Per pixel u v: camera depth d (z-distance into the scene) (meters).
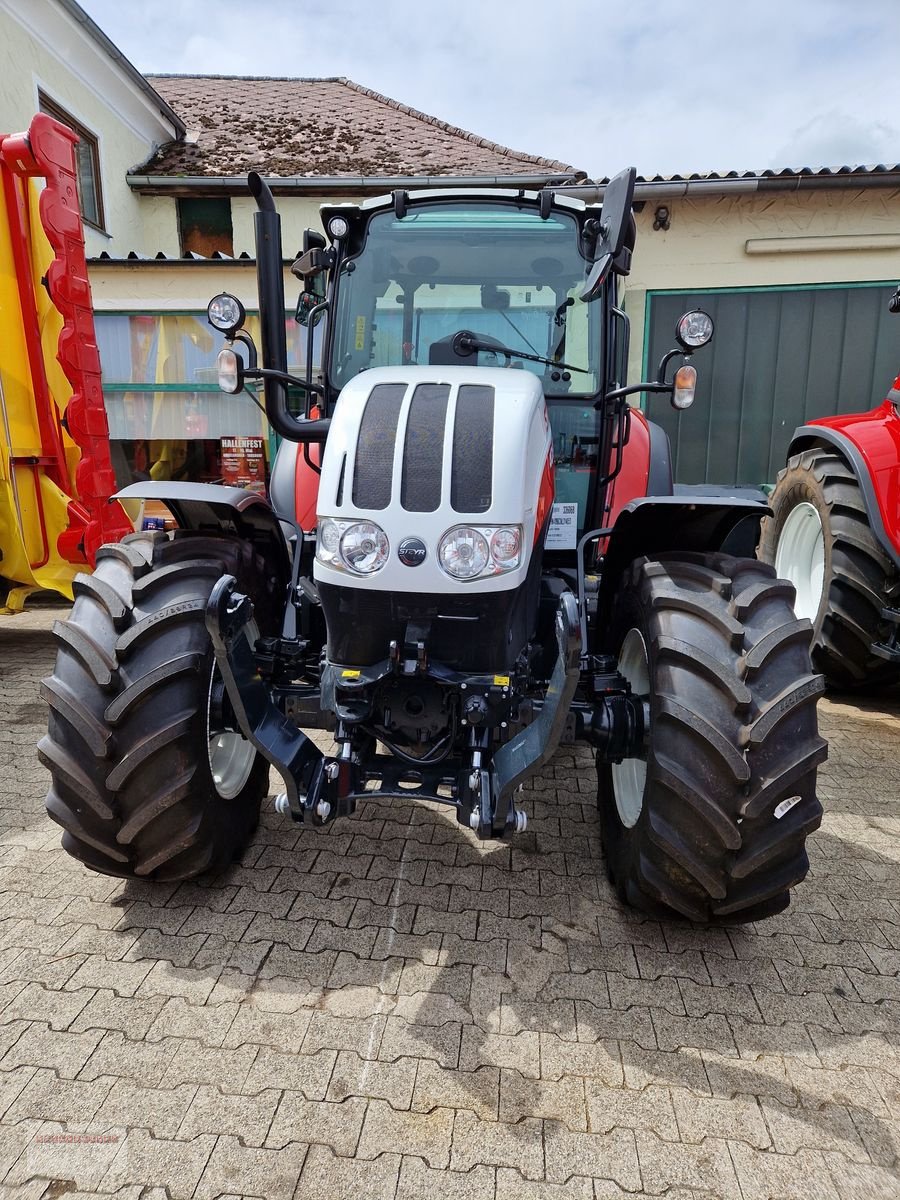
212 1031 1.92
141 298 7.59
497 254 2.99
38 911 2.37
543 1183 1.57
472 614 2.02
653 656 2.18
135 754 2.09
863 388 8.56
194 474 8.02
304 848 2.73
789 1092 1.80
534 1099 1.76
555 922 2.37
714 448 8.77
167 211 10.16
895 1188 1.58
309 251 3.00
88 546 4.62
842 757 3.66
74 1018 1.96
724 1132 1.70
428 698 2.15
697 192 7.82
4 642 5.21
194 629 2.22
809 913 2.46
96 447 4.66
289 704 2.48
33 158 4.18
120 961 2.16
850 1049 1.93
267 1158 1.61
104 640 2.17
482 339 2.96
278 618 2.78
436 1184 1.56
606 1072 1.84
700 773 2.00
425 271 3.02
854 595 3.96
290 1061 1.84
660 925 2.37
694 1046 1.92
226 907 2.39
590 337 2.94
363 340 3.06
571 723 2.26
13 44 7.62
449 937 2.29
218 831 2.37
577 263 2.96
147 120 10.27
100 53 8.80
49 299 4.60
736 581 2.23
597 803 2.89
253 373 2.57
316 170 9.96
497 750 2.17
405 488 2.00
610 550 2.63
